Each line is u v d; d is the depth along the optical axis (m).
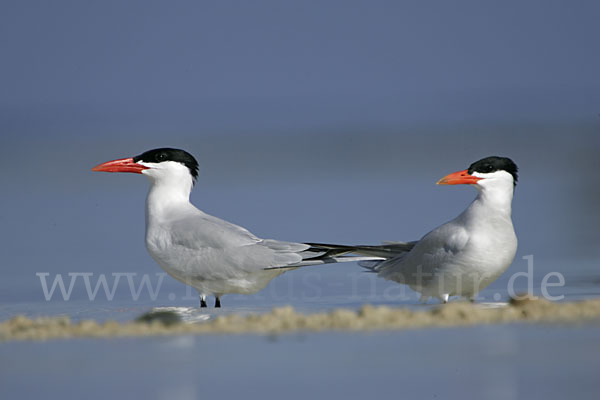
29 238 19.98
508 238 12.91
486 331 9.71
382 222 20.86
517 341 9.24
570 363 8.43
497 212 12.85
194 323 11.18
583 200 22.78
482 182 12.90
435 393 7.73
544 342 9.18
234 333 10.01
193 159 14.52
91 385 8.18
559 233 18.95
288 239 19.33
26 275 16.22
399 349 9.08
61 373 8.57
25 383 8.28
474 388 7.86
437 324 10.11
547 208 21.88
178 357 9.02
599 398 7.50
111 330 10.31
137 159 14.26
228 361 8.84
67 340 9.90
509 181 12.92
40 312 13.07
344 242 18.88
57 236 20.19
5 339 10.03
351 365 8.61
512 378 8.06
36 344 9.73
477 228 12.84
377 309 10.78
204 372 8.50
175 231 13.85
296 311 12.36
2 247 18.95
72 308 13.46
